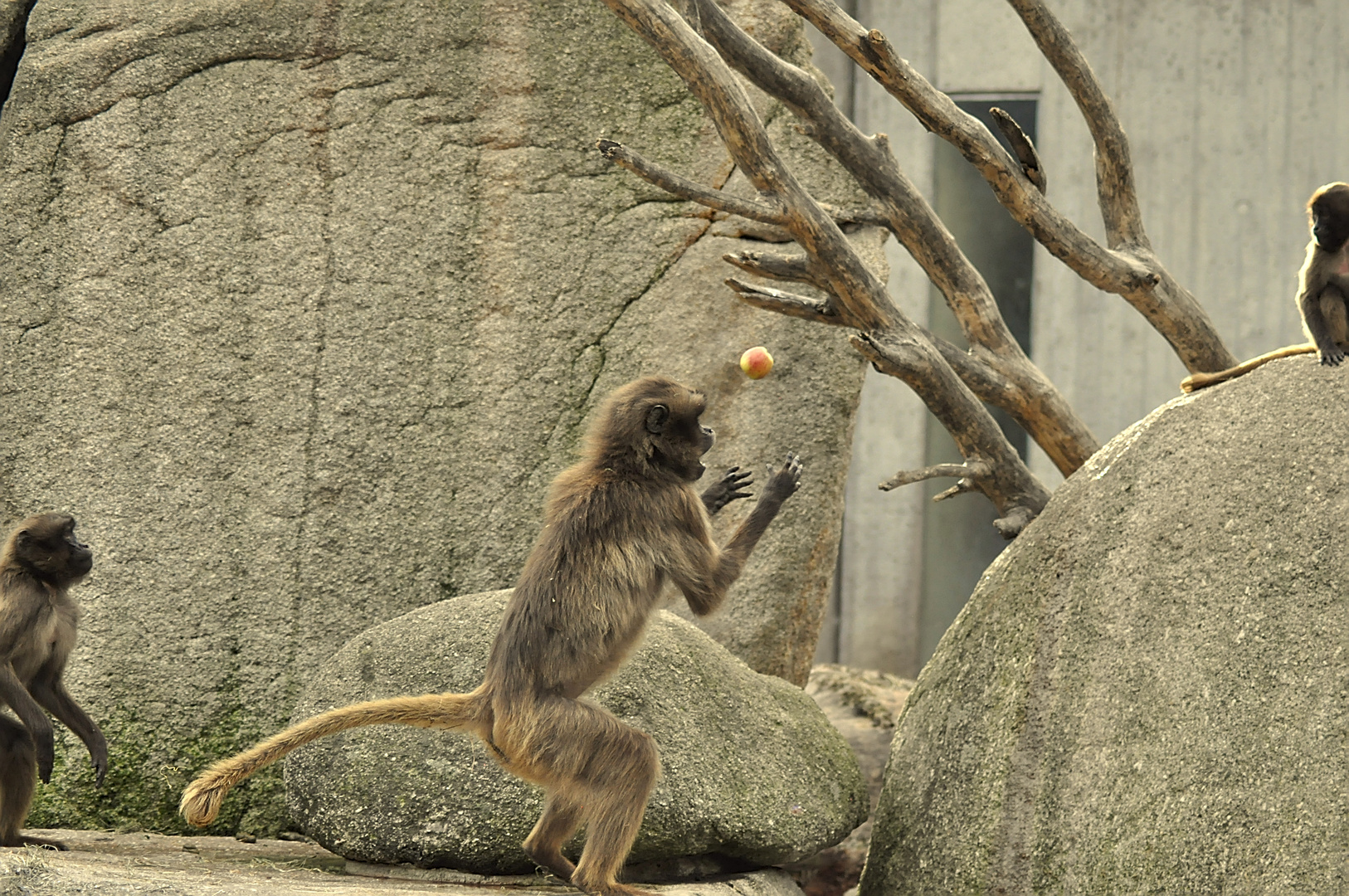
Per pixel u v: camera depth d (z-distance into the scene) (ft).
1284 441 27.37
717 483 30.30
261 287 40.14
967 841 29.55
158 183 40.24
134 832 37.11
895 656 73.97
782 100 36.65
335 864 31.48
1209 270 70.33
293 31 40.63
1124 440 31.14
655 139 40.98
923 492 74.13
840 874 44.21
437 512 39.81
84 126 40.24
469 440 40.04
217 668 38.91
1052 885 27.76
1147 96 70.95
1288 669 25.54
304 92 40.52
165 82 40.42
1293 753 24.85
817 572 40.70
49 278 39.96
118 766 37.88
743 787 30.22
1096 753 28.07
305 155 40.45
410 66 40.68
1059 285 71.97
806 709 34.50
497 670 26.78
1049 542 31.22
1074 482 31.86
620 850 25.91
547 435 40.14
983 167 36.68
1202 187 70.28
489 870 29.66
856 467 74.90
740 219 40.88
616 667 27.76
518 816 29.30
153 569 39.22
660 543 27.45
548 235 40.65
